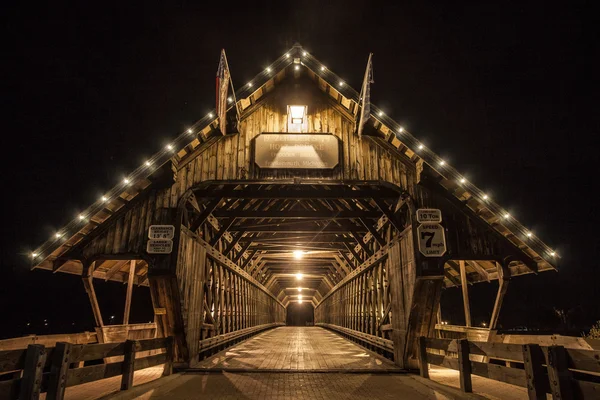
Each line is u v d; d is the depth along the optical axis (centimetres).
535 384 482
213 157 1044
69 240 926
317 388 775
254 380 860
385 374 944
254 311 2464
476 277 1363
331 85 1040
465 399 642
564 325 4116
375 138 1056
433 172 984
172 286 948
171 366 916
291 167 1040
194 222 1087
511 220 934
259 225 1544
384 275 1320
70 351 528
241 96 1026
